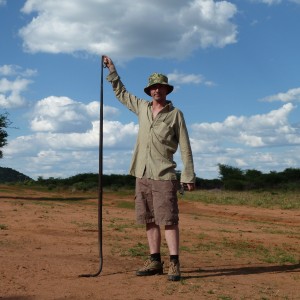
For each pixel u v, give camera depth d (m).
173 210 5.53
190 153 5.60
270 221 18.02
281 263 7.61
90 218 14.37
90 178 41.53
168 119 5.60
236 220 17.48
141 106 5.81
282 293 5.16
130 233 10.95
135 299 4.61
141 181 5.67
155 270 5.75
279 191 33.06
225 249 9.12
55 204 20.72
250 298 4.83
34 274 5.59
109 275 5.71
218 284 5.36
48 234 10.02
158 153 5.57
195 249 8.87
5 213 14.59
